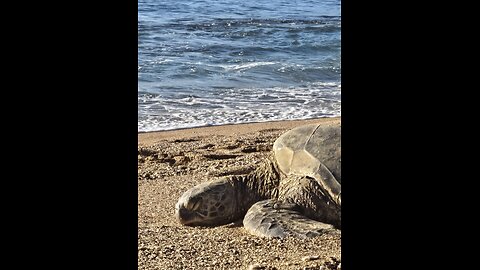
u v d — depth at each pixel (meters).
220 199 6.30
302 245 4.91
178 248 4.83
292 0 40.47
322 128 6.73
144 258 4.52
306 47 22.70
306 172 6.34
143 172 8.51
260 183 6.56
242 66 18.53
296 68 18.48
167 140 10.72
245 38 24.20
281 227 5.51
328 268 4.12
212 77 16.92
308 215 6.12
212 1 36.62
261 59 20.17
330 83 17.00
